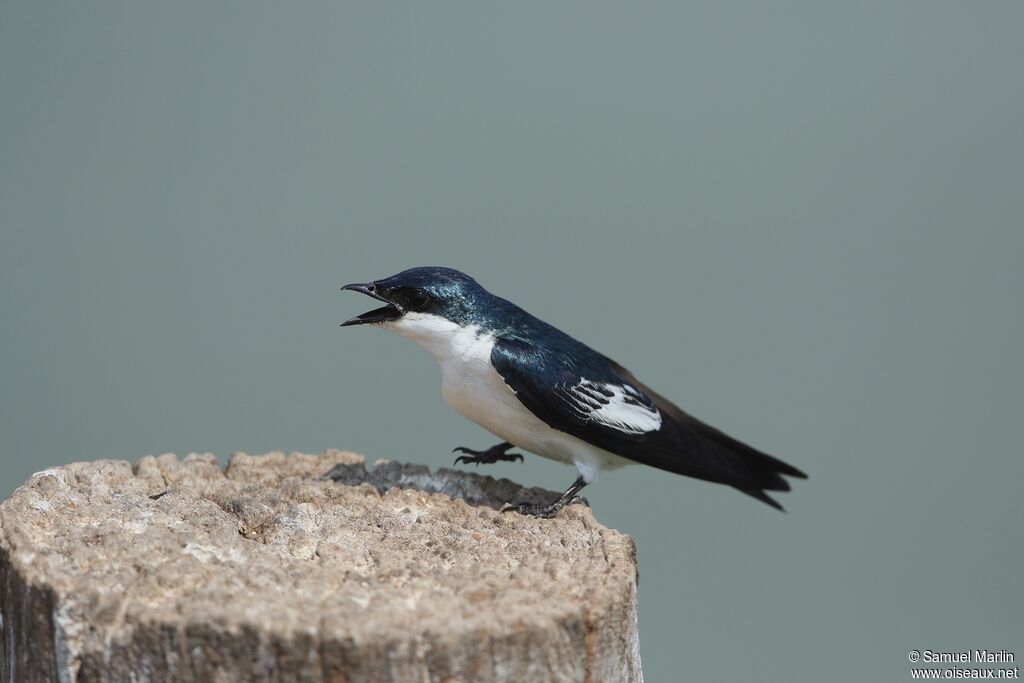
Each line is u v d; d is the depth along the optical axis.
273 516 8.36
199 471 9.98
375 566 7.61
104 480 9.16
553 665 6.58
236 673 6.27
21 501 8.18
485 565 7.70
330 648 6.21
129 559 7.29
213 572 7.17
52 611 6.59
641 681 7.95
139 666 6.39
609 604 6.93
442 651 6.29
